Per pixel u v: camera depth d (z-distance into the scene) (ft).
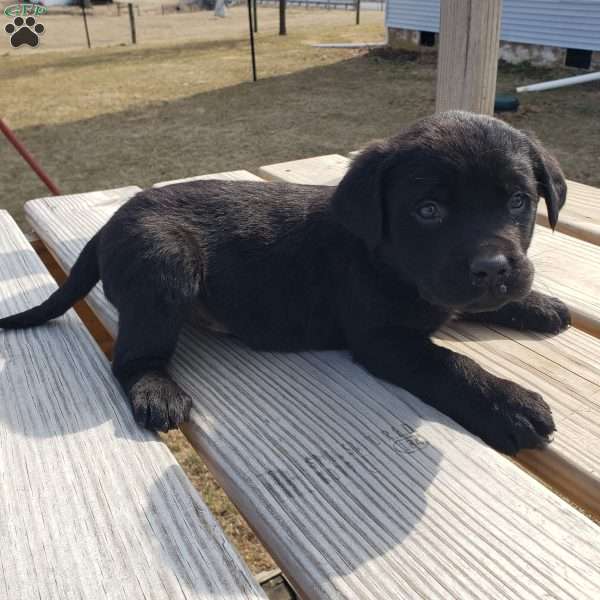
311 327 1.47
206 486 2.14
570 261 1.70
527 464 1.13
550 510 0.91
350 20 17.16
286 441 1.08
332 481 0.98
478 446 1.05
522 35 8.17
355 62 9.35
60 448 1.08
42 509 0.95
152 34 15.34
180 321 1.37
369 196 1.34
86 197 2.37
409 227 1.29
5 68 10.65
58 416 1.17
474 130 1.28
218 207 1.52
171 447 2.29
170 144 5.78
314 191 1.58
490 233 1.20
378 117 6.34
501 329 1.45
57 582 0.84
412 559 0.85
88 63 10.80
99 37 15.08
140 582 0.84
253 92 7.79
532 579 0.81
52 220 2.15
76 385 1.27
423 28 9.23
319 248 1.48
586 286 1.58
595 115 5.99
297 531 0.90
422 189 1.25
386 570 0.83
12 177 5.07
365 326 1.36
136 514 0.94
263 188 1.59
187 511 0.94
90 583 0.84
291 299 1.47
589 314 1.45
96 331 1.93
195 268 1.41
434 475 0.99
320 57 9.95
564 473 1.05
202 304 1.50
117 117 6.88
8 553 0.89
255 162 5.12
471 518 0.90
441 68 2.15
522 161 1.28
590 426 1.11
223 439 1.09
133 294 1.34
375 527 0.90
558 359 1.32
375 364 1.30
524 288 1.20
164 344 1.35
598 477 1.00
